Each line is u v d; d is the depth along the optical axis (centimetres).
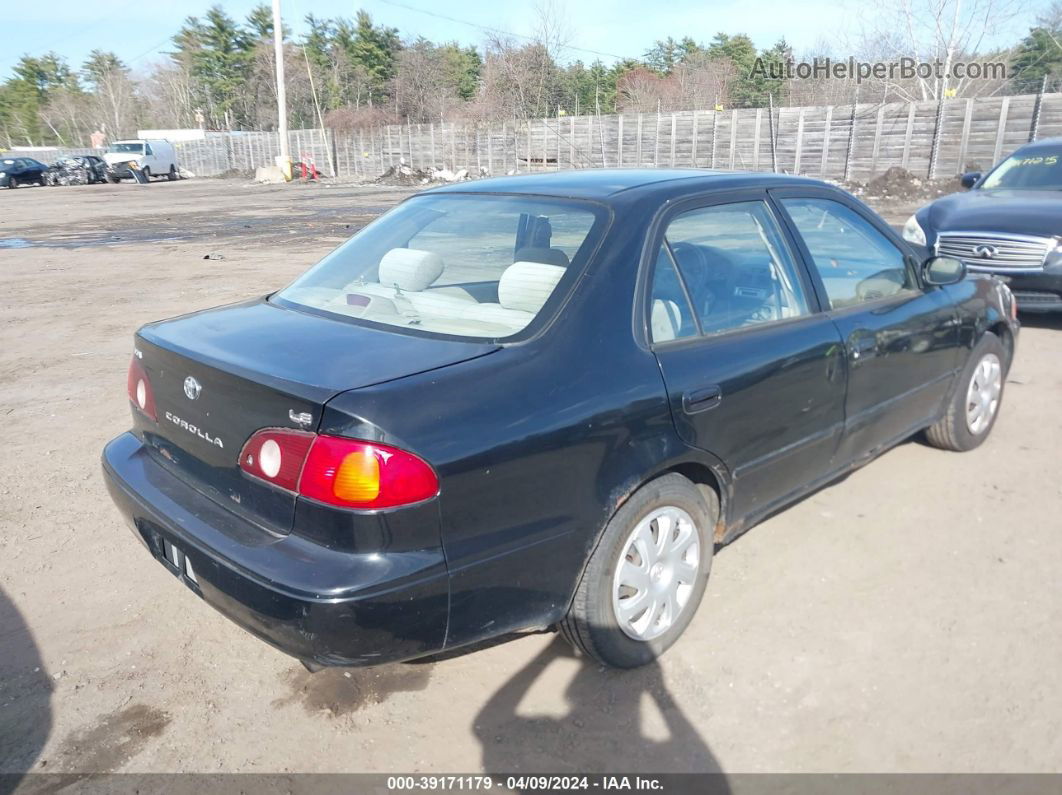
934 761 263
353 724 284
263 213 2314
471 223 343
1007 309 507
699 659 313
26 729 282
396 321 303
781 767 262
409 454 235
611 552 283
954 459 489
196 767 265
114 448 330
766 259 351
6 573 379
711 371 306
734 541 399
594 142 3547
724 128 3084
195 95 8238
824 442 366
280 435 248
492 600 256
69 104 9456
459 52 6856
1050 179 864
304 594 232
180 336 304
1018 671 303
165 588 367
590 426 268
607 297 289
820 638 324
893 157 2672
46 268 1309
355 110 5250
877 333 383
